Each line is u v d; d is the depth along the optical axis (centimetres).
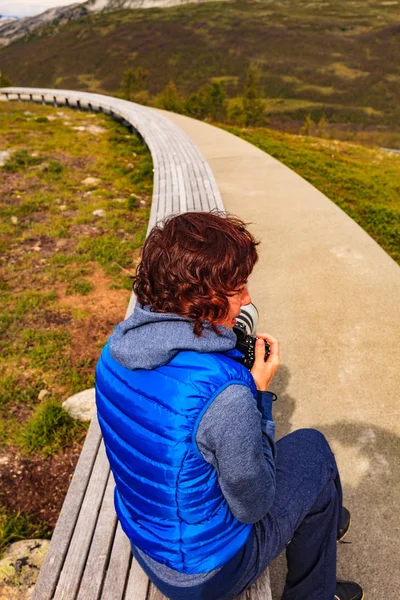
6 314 539
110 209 828
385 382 352
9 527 315
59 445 377
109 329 516
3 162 1074
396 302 448
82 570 189
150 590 181
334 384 353
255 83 7800
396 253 749
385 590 227
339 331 412
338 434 311
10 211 809
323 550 163
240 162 979
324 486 158
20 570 270
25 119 1576
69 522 210
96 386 129
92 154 1169
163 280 114
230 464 108
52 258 662
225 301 115
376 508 263
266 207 711
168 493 115
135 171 1048
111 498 223
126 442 119
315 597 167
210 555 126
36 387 438
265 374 144
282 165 938
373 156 2148
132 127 1462
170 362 113
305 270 516
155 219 591
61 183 955
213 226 117
